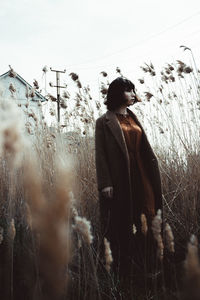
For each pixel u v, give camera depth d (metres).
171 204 2.69
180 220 2.60
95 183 2.92
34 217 0.35
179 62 3.59
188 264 0.47
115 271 2.13
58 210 0.35
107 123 2.35
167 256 2.17
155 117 3.67
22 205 2.53
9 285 1.69
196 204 2.67
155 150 3.52
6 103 0.43
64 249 0.35
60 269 0.34
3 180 2.96
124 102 2.41
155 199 2.33
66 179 0.36
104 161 2.28
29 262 1.70
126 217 2.19
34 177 0.36
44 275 0.34
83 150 3.36
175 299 1.61
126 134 2.34
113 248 2.18
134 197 2.28
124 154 2.23
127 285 1.91
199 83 3.43
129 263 2.14
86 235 1.00
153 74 3.81
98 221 2.67
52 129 4.04
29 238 2.05
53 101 4.22
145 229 1.45
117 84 2.39
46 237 0.34
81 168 3.12
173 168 3.12
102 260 2.08
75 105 4.09
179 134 3.18
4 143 0.42
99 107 3.94
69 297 1.65
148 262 2.13
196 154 2.99
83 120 3.94
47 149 3.41
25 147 0.44
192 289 0.44
